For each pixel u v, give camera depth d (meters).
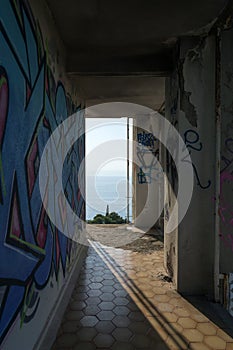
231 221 2.67
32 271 1.82
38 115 1.94
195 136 2.78
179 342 2.04
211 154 2.78
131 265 3.66
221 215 2.68
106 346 2.00
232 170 2.68
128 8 2.21
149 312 2.46
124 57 3.15
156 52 3.08
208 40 2.74
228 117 2.66
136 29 2.57
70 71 3.09
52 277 2.39
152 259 3.92
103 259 3.91
